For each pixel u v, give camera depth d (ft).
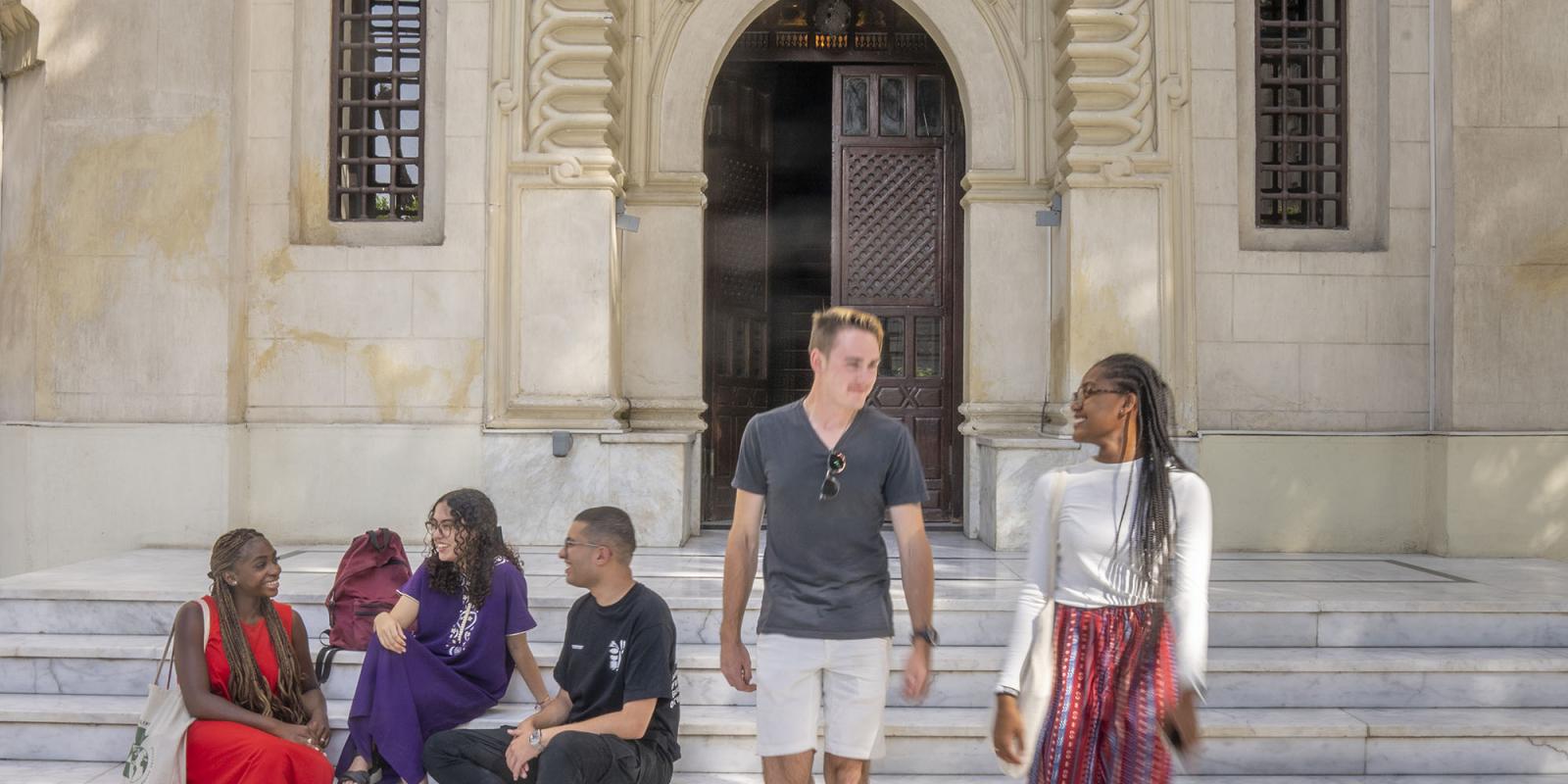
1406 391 25.62
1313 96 26.30
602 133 25.05
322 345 25.31
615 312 25.90
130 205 24.66
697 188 27.04
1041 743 9.66
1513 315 24.80
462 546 15.25
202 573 20.94
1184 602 9.63
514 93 24.98
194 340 24.59
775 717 11.43
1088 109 25.02
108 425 24.43
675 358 27.02
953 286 29.58
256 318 25.40
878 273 29.58
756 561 11.93
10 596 18.44
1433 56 25.61
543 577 20.88
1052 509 9.93
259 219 25.45
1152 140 25.11
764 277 31.48
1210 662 17.11
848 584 11.48
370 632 16.88
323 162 25.84
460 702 14.97
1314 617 18.31
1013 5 26.94
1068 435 24.84
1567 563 23.90
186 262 24.59
